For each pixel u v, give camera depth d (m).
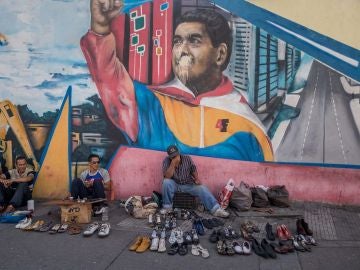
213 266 4.18
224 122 6.39
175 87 6.48
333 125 6.19
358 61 6.08
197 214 5.86
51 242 4.83
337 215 5.86
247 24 6.30
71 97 6.70
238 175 6.40
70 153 6.73
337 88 6.16
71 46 6.66
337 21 6.10
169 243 4.80
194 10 6.39
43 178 6.80
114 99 6.63
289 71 6.25
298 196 6.30
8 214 5.68
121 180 6.67
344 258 4.39
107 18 6.57
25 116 6.79
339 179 6.20
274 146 6.32
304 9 6.16
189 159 6.18
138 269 4.09
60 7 6.63
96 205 5.99
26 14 6.68
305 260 4.34
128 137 6.62
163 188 6.02
